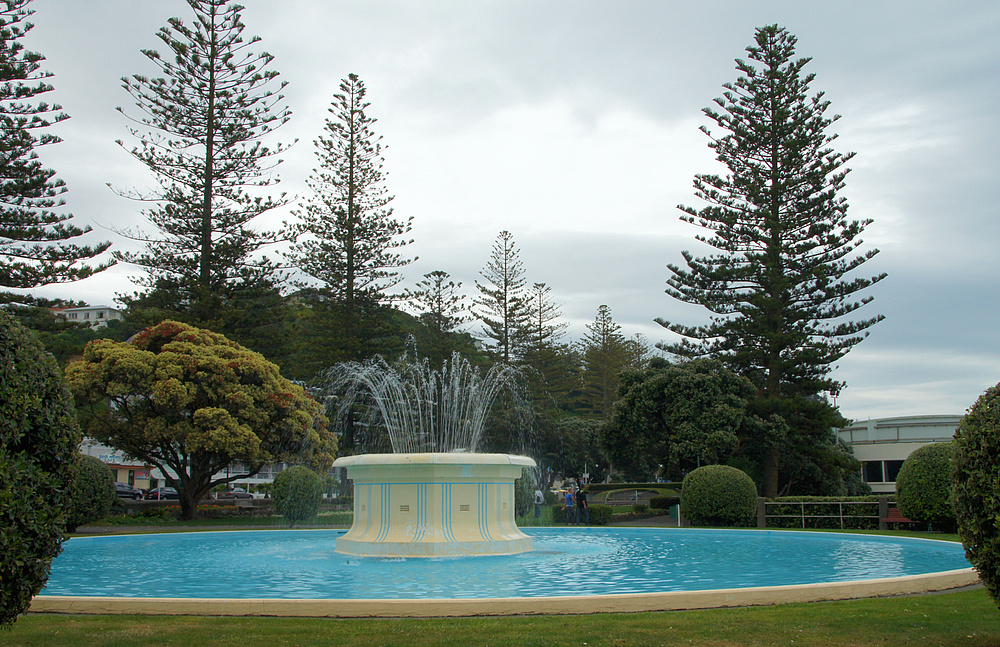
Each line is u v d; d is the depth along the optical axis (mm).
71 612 5707
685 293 28797
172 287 29078
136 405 21578
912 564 9039
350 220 33938
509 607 5629
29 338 4523
